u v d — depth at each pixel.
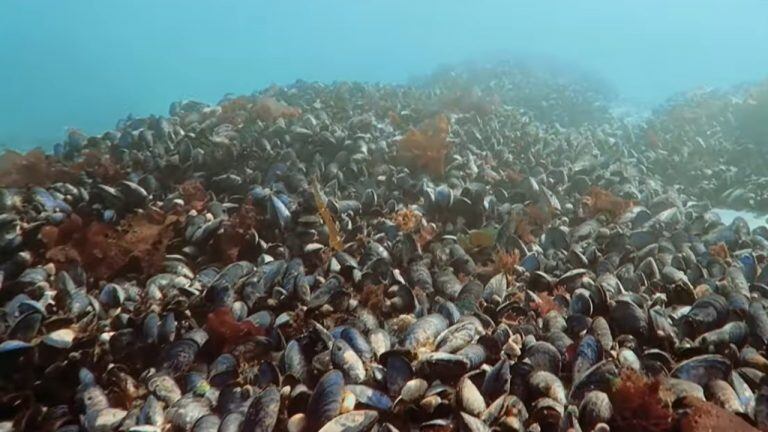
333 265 0.81
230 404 0.52
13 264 0.82
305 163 1.31
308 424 0.48
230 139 1.42
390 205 1.07
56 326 0.66
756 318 0.63
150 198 1.07
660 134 2.08
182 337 0.63
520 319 0.67
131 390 0.57
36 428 0.54
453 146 1.44
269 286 0.76
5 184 1.15
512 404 0.47
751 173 1.63
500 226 1.00
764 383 0.53
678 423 0.44
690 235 0.98
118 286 0.77
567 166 1.47
